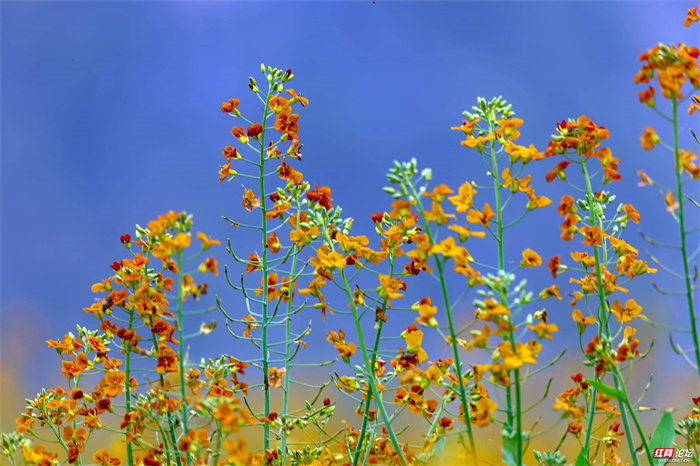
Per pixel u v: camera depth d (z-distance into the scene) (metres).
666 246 1.73
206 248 1.74
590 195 1.78
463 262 1.73
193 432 1.75
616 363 1.76
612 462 1.81
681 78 1.72
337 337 1.81
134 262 1.81
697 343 1.72
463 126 1.79
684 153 1.73
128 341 1.80
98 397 1.81
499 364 1.72
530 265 1.75
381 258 1.80
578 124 1.78
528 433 1.73
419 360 1.80
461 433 1.76
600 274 1.78
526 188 1.77
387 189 1.75
